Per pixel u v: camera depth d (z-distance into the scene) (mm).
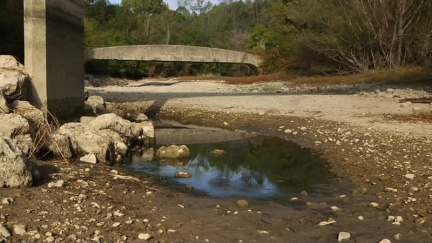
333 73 40812
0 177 7262
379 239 6133
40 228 5891
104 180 8711
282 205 7852
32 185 7664
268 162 11617
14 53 26047
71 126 11969
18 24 26391
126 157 12227
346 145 12875
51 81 13641
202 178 9961
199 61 54281
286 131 15945
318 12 41094
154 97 28875
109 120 13570
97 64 62562
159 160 11914
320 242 6051
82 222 6227
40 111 11648
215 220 6820
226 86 39625
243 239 6094
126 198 7660
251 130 16938
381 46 35719
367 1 36375
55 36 13914
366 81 31062
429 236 6207
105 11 84812
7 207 6473
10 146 7555
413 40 34344
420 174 9414
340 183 9305
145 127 14766
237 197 8391
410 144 12328
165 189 8773
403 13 33625
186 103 24797
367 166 10398
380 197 8109
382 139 13188
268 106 21656
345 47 39375
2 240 5438
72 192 7543
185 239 5988
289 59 49031
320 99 22641
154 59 52688
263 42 65062
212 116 20203
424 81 27125
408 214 7117
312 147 13266
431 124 15297
